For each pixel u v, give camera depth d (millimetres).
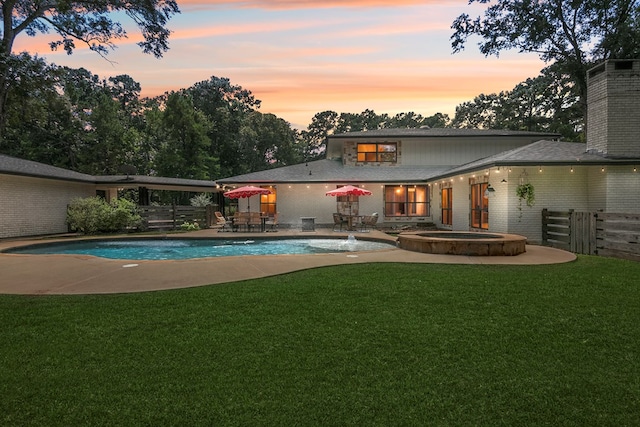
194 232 17844
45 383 2934
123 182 20219
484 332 3990
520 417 2490
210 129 39625
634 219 8977
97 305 5043
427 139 22344
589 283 6207
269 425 2396
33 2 23094
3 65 20391
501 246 9461
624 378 3000
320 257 9352
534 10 27078
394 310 4762
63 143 32938
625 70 12203
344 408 2588
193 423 2420
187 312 4723
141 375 3068
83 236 16469
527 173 13094
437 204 20469
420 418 2477
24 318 4484
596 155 12656
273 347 3619
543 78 35938
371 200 21125
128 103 49094
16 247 12672
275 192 21391
